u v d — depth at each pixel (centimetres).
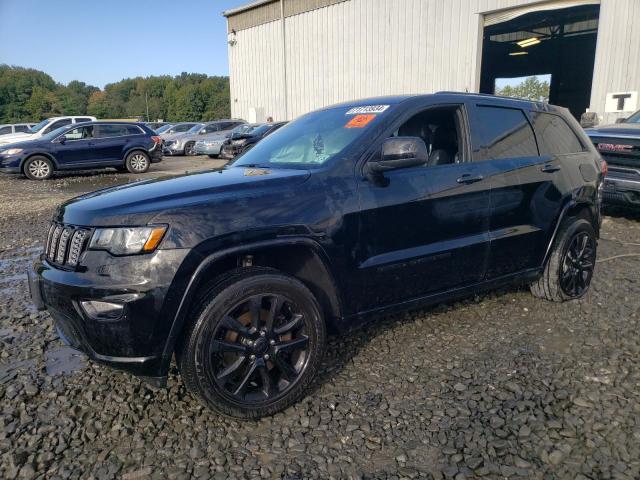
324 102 2236
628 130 724
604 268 532
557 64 3219
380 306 320
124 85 15325
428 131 371
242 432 261
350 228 294
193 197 265
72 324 254
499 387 300
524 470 230
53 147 1466
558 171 413
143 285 240
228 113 11912
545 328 384
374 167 307
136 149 1600
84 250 252
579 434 254
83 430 263
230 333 264
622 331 376
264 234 265
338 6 2094
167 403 288
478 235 359
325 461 238
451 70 1736
